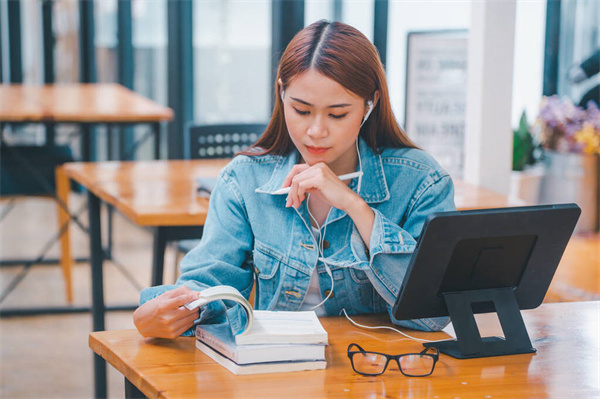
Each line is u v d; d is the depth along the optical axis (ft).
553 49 17.72
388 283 5.47
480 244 4.85
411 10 15.43
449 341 5.19
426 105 11.73
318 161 5.41
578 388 4.47
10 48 22.38
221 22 18.74
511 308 5.09
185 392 4.32
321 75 5.06
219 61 18.90
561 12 17.60
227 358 4.71
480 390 4.41
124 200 8.73
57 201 14.46
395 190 5.85
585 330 5.50
